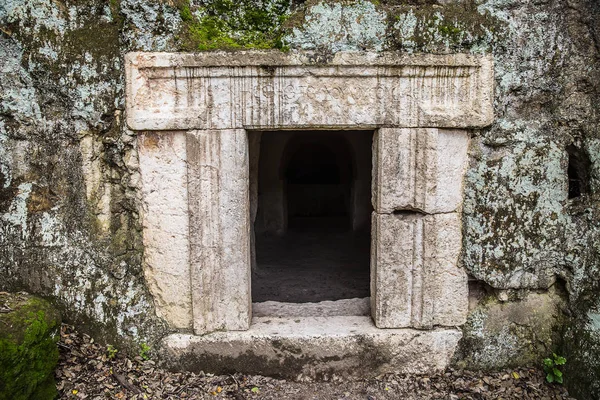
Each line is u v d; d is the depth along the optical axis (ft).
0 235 10.85
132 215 11.07
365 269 18.78
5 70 10.43
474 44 10.41
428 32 10.30
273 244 22.88
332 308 12.52
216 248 10.95
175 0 10.27
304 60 10.27
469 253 11.07
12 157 10.69
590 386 10.29
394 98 10.51
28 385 9.17
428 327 11.31
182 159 10.66
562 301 11.34
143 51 10.25
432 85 10.51
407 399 10.77
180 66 10.25
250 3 10.66
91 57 10.34
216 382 11.03
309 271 18.58
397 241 11.05
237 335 11.21
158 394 10.48
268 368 11.30
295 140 26.91
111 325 11.19
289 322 11.77
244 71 10.32
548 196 10.92
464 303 11.34
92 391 10.21
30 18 10.23
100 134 10.69
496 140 10.70
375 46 10.31
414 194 10.84
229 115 10.52
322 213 28.91
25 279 10.96
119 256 11.05
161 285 11.16
